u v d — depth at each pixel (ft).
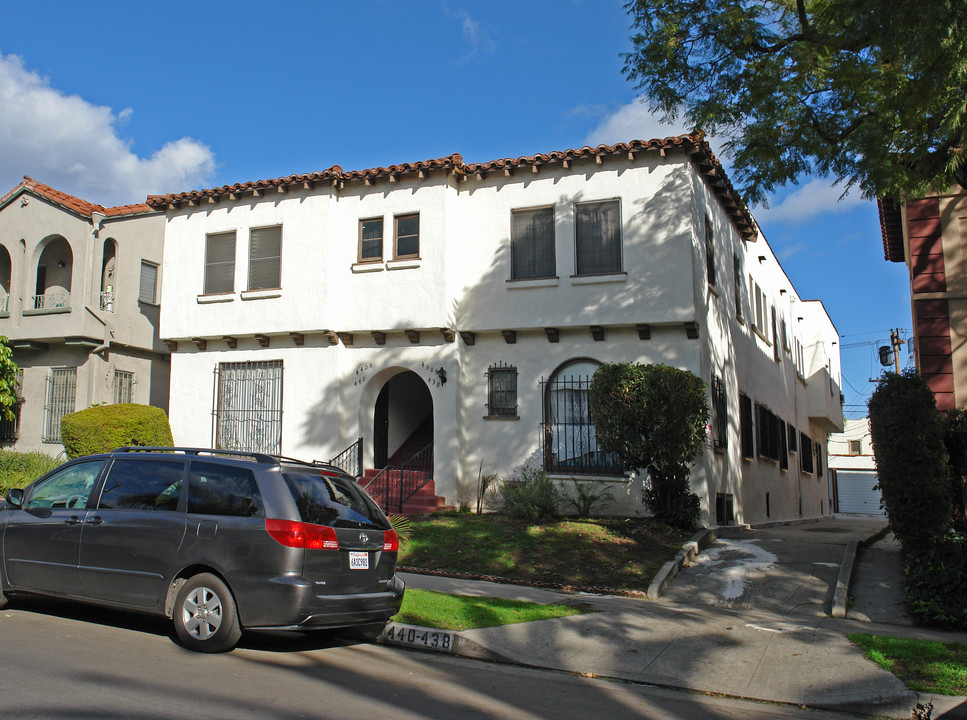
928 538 32.04
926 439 32.60
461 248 52.31
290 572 21.76
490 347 51.44
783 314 79.05
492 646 24.49
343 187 54.44
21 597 28.66
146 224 67.46
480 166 51.62
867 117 36.52
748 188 39.78
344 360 53.78
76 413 52.70
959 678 21.29
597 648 24.72
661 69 39.86
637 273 47.67
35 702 16.92
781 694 21.35
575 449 48.39
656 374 39.55
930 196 43.70
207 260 57.62
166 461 24.81
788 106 38.09
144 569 23.38
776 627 27.09
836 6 35.45
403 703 18.97
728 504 49.98
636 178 48.60
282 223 55.31
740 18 37.68
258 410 55.36
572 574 34.60
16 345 62.85
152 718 16.34
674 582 33.86
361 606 23.11
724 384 51.80
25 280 63.31
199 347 57.72
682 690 22.06
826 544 39.68
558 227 49.90
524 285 50.08
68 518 25.12
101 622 25.54
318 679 20.62
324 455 52.85
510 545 38.52
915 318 43.29
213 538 22.59
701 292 47.75
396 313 51.75
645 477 46.03
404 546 39.47
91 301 61.52
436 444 50.47
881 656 23.24
